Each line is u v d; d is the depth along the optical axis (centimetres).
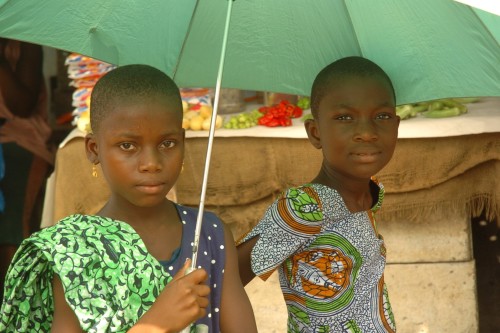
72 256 184
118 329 185
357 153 238
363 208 252
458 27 254
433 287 409
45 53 661
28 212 483
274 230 241
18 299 194
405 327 411
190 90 455
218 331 206
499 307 452
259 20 266
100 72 466
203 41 267
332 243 242
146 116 191
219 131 398
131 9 248
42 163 489
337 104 238
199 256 205
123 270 187
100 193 404
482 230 493
